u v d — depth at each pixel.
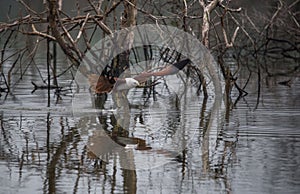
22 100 23.56
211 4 23.80
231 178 13.80
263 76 31.02
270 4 38.19
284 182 13.45
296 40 40.53
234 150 16.08
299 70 33.31
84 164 14.91
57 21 22.36
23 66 32.09
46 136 17.64
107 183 13.55
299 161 15.01
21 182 13.53
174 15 24.12
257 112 21.28
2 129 18.55
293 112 21.25
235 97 24.83
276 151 15.95
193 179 13.75
